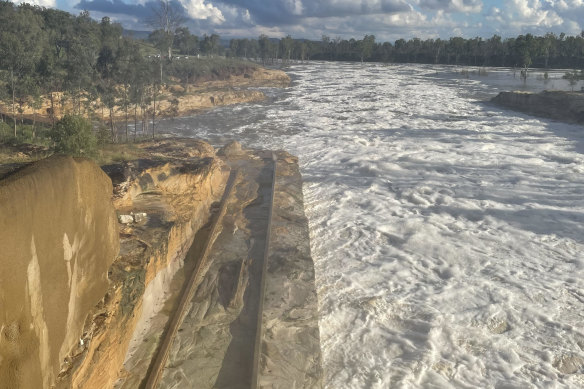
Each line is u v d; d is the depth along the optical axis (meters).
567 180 23.88
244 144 33.75
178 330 10.60
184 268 13.31
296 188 22.73
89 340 6.83
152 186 15.10
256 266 13.89
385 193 22.38
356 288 13.30
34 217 4.84
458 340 10.98
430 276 14.15
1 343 4.23
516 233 17.30
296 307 12.05
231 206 18.77
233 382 9.27
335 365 10.12
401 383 9.56
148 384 8.67
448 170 26.31
